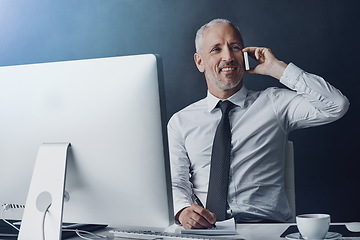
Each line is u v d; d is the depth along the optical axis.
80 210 1.18
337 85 2.91
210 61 2.39
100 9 3.26
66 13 3.32
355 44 2.89
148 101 1.08
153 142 1.08
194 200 2.28
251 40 3.01
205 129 2.35
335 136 2.90
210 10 3.06
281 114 2.31
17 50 3.42
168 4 3.13
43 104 1.17
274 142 2.28
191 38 3.10
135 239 1.22
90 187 1.15
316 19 2.93
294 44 2.95
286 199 2.24
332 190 2.90
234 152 2.24
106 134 1.11
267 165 2.24
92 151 1.13
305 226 1.13
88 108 1.12
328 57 2.92
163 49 3.14
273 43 2.98
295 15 2.95
